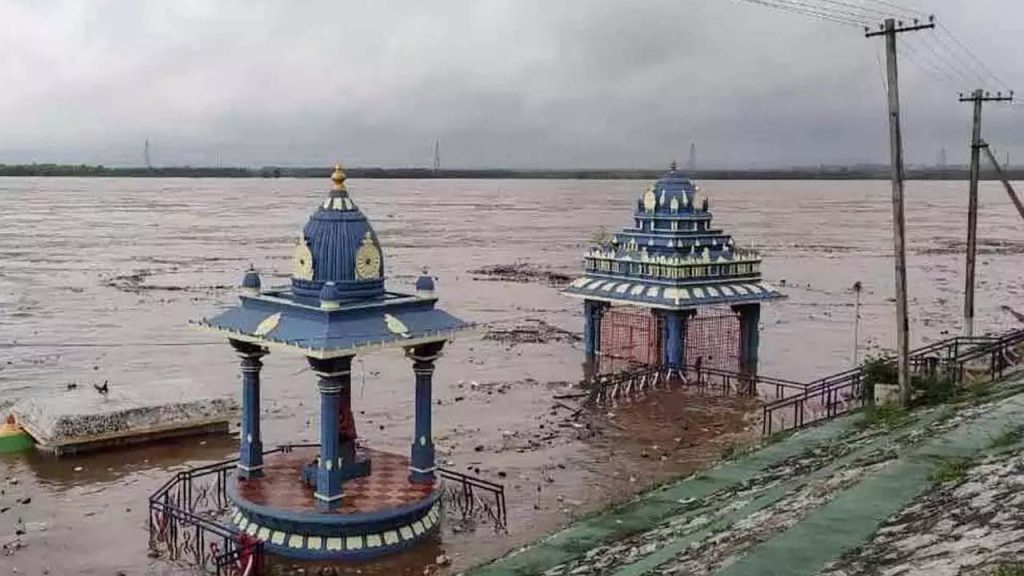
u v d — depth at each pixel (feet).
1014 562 36.22
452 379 139.74
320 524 70.85
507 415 118.42
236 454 101.19
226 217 588.50
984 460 54.75
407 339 74.02
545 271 297.12
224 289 239.30
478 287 255.91
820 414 115.44
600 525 65.05
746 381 134.31
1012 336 126.41
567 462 98.12
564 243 410.93
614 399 126.52
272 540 72.33
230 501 77.30
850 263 329.72
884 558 41.29
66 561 72.38
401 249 371.56
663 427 112.27
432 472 79.05
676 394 129.08
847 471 62.28
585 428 111.75
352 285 74.79
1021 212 158.40
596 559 55.98
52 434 98.84
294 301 75.82
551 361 153.99
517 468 95.96
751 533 50.11
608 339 155.33
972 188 153.28
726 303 136.87
